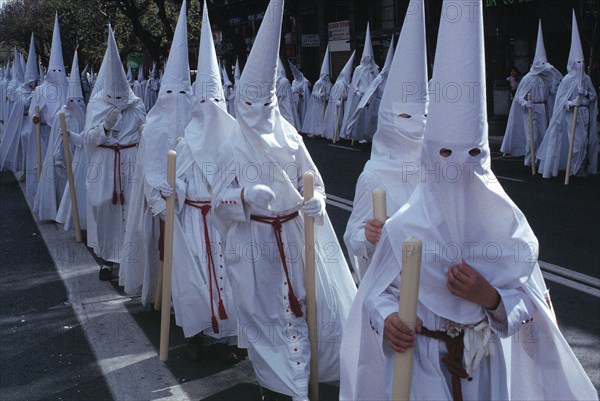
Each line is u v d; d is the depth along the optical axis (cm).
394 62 402
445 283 304
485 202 302
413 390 306
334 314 498
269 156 479
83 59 4338
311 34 3544
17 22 4491
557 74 1500
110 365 578
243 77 480
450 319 305
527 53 2298
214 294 563
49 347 621
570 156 1311
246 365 570
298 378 466
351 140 2200
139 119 820
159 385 538
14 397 528
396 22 2980
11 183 1590
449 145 298
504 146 1616
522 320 303
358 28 3256
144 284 673
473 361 307
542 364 324
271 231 484
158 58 3008
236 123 495
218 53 3462
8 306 734
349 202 1205
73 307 722
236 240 483
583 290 721
